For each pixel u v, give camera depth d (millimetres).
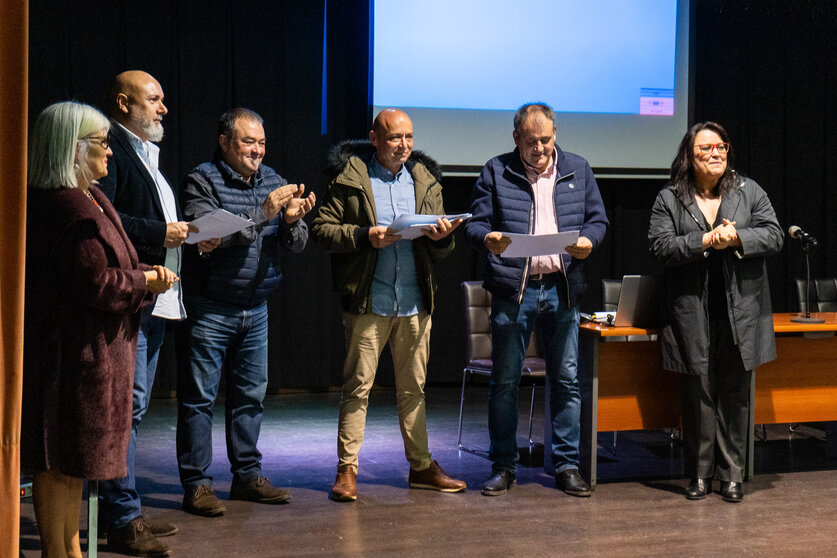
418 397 3559
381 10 5652
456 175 5812
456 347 6301
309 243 5887
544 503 3373
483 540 2930
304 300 5906
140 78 2895
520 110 3465
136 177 2832
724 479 3455
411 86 5719
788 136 6504
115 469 2287
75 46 5309
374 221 3402
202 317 3207
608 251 6445
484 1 5789
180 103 5520
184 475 3246
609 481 3734
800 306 4656
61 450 2236
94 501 2375
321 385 5984
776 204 6523
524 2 5840
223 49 5594
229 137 3207
